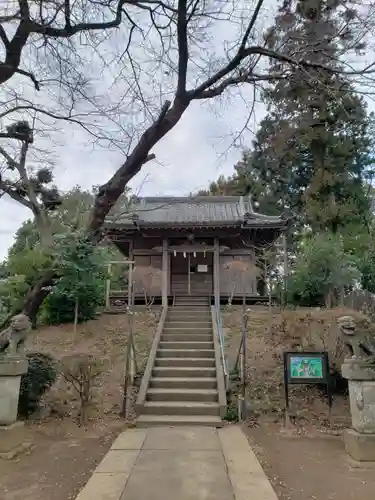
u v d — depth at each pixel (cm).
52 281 1027
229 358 1032
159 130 712
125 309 1586
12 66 637
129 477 457
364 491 432
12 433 562
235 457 536
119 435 657
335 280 1399
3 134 758
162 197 2127
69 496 421
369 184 2438
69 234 1007
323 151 2312
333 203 2202
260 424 728
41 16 628
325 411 777
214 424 730
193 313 1448
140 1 689
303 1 680
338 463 527
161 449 574
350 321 587
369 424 541
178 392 849
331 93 670
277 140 1533
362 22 625
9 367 579
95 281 1194
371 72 630
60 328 1341
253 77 752
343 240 1891
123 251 2216
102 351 1126
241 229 1725
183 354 1055
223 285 1927
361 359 562
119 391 884
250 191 2931
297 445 611
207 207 2094
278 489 440
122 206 1638
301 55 691
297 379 738
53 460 538
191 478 455
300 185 2802
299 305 1498
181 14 659
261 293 2247
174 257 1997
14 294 1035
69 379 791
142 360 1054
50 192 875
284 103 1290
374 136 2308
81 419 726
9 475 482
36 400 732
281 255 2162
